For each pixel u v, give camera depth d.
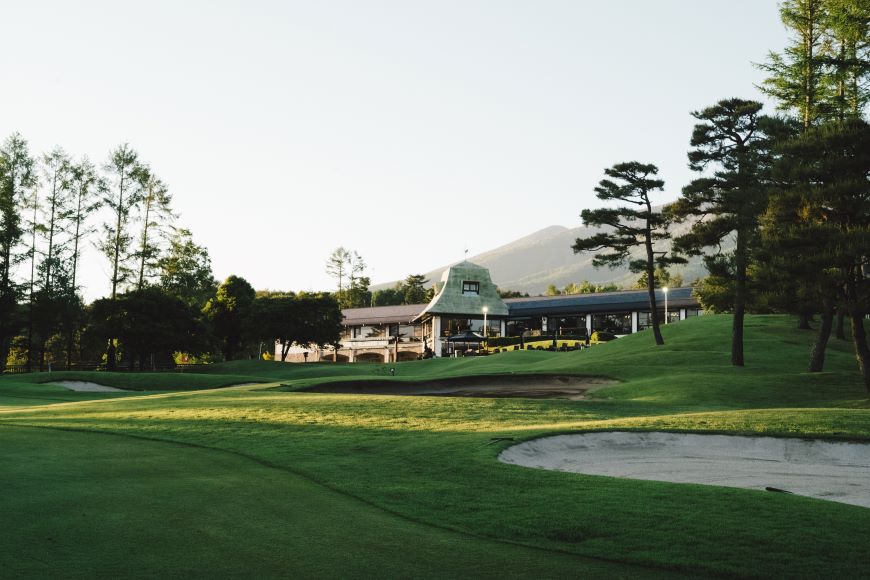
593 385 39.28
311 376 56.56
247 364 72.12
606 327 93.50
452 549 8.66
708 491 11.66
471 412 23.91
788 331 55.16
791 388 32.66
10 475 12.47
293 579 7.32
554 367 48.25
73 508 10.12
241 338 88.12
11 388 41.72
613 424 20.31
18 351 80.88
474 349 91.56
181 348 70.75
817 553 8.36
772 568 7.88
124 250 70.44
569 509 10.53
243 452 16.38
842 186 28.06
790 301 30.41
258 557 8.08
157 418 22.36
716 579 7.64
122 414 23.73
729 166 41.88
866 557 8.23
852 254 27.25
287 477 13.33
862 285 29.17
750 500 10.93
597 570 7.88
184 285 88.31
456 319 94.25
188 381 47.28
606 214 51.25
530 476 13.12
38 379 46.16
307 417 22.38
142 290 70.56
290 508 10.70
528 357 60.88
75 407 27.52
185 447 17.11
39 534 8.70
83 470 13.38
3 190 63.44
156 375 48.91
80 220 68.06
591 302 93.44
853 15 35.97
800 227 29.14
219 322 86.50
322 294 84.38
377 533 9.34
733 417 21.12
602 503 10.87
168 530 9.12
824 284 28.38
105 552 8.05
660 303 90.38
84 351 85.50
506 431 18.69
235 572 7.49
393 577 7.49
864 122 29.34
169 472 13.52
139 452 16.06
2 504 10.23
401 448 16.48
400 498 11.47
